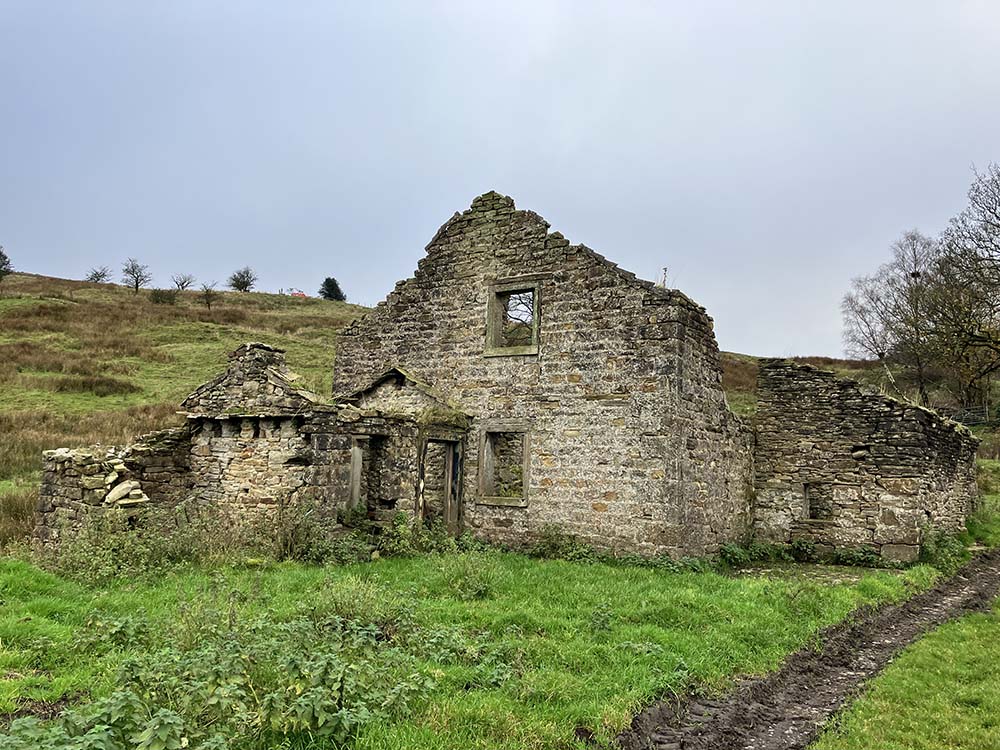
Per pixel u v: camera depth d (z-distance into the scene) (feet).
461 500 53.26
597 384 48.88
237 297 227.81
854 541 55.47
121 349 128.47
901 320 135.13
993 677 27.09
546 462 50.19
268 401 43.93
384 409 54.39
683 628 28.76
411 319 58.59
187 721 14.74
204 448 46.83
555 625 27.22
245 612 24.90
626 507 46.55
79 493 40.81
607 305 49.11
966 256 70.74
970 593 45.09
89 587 28.58
